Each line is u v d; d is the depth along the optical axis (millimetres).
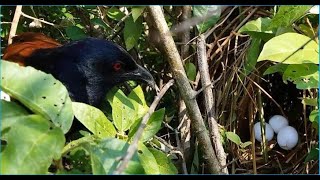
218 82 3020
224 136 2896
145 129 2146
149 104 3285
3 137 1659
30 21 3359
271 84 3270
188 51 2936
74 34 3025
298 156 3018
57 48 2779
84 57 2736
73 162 1815
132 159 1594
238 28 2762
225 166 2402
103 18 3072
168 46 2377
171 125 3232
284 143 2932
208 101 2611
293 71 2436
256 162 3014
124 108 2203
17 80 1673
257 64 2957
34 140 1502
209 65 2992
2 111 1639
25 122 1545
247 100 3045
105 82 2820
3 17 3195
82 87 2791
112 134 2062
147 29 3047
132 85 3389
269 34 2596
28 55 2766
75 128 2756
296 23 2805
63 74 2744
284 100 3283
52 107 1675
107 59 2750
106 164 1580
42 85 1687
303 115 3115
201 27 2463
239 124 3107
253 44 2678
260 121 2973
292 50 2303
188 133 2896
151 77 2859
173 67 2389
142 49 3273
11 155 1466
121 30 3109
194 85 2836
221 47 2830
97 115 2035
